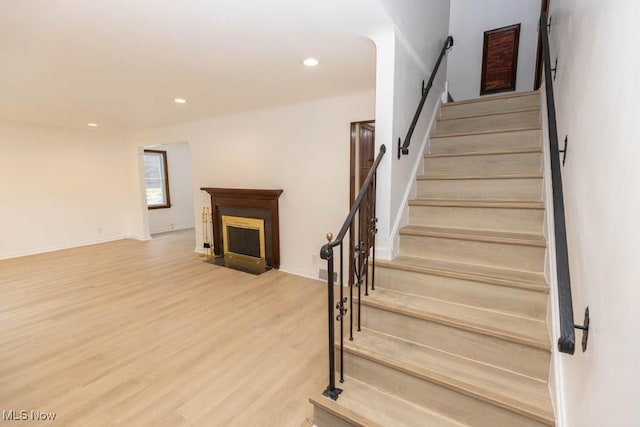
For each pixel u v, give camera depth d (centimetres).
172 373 210
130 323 281
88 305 321
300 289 366
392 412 147
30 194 525
